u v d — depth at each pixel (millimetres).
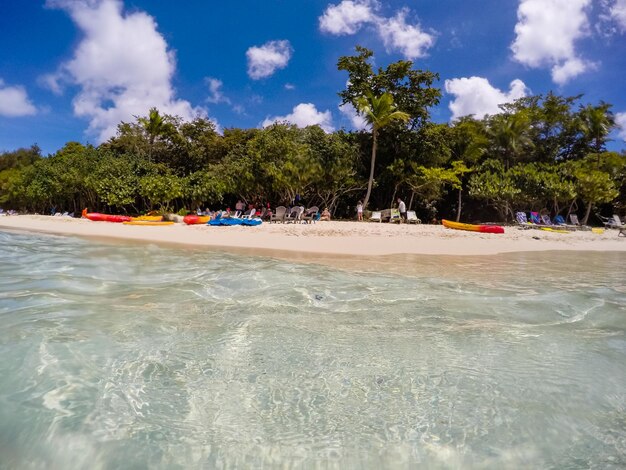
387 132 28859
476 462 2375
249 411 2850
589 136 32969
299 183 24469
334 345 4062
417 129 28906
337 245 13773
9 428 2580
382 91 28609
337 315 5090
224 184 25016
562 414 2875
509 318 5090
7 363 3426
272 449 2453
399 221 24438
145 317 4805
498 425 2734
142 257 10062
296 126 28125
